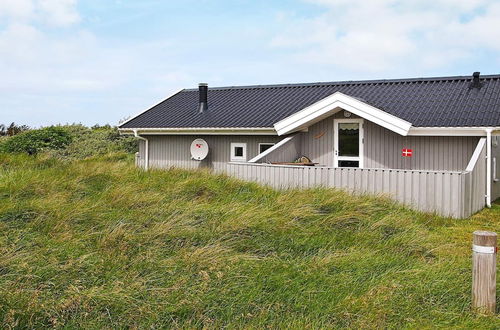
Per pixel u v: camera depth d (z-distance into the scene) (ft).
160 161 63.00
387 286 17.48
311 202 29.19
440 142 45.73
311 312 15.74
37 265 18.24
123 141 96.84
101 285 17.15
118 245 21.03
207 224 24.45
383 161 48.49
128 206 27.45
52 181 31.86
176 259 19.58
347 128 50.21
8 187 29.55
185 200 29.71
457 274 19.12
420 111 48.67
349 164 50.19
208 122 59.06
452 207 33.24
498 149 48.49
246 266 19.13
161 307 15.64
